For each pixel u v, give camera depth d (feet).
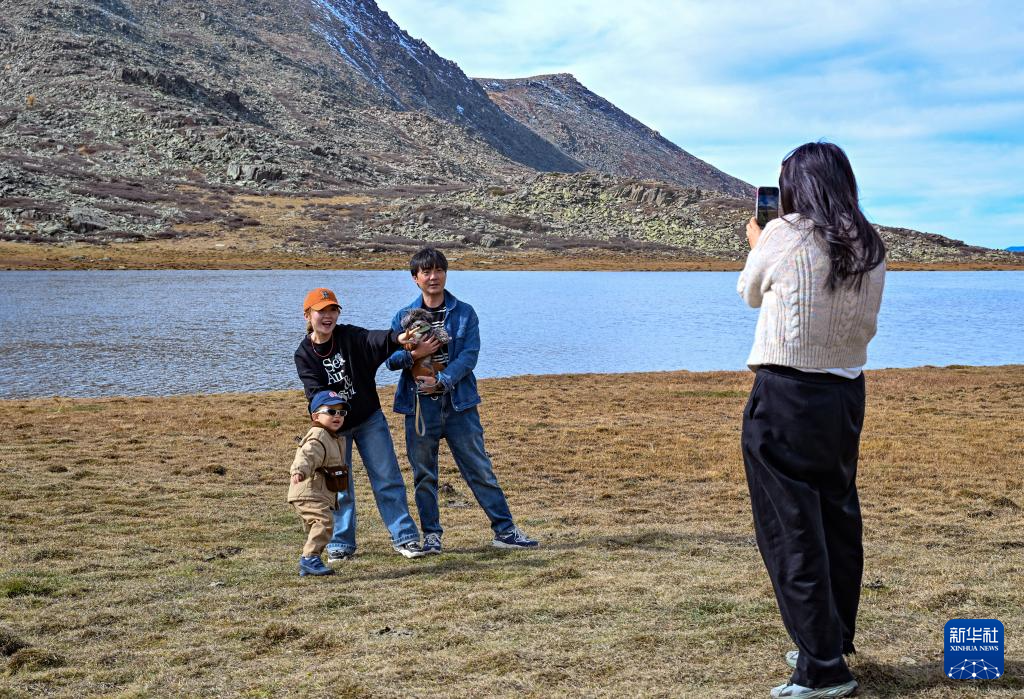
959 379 60.18
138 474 28.94
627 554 17.75
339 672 11.04
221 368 71.77
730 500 25.54
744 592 14.17
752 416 9.96
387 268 287.48
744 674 10.55
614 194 472.85
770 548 9.93
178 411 45.88
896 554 17.51
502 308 146.30
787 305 9.43
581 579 15.55
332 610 14.12
